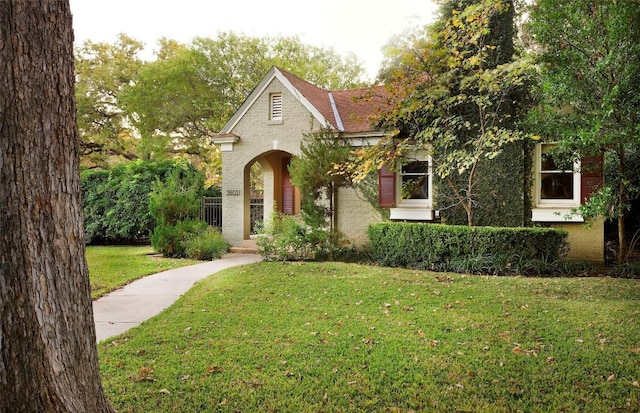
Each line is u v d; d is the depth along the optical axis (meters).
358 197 14.09
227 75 26.09
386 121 12.66
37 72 2.71
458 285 8.74
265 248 12.87
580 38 8.74
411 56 11.52
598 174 10.77
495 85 10.73
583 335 5.76
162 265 12.27
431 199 13.19
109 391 4.32
